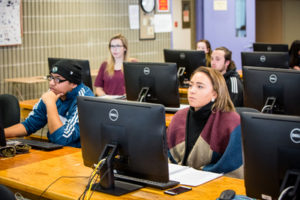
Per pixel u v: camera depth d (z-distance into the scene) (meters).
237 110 2.80
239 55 8.52
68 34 6.25
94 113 2.12
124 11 7.02
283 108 3.06
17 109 3.39
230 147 2.41
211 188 2.10
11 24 5.53
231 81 4.19
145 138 1.96
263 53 4.74
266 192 1.75
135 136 1.98
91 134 2.16
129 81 3.74
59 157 2.70
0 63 5.50
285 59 4.64
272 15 9.92
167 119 3.57
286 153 1.67
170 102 3.60
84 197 2.01
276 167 1.70
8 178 2.31
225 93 2.50
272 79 3.07
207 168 2.48
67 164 2.54
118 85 4.85
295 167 1.66
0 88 5.53
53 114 2.98
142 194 2.04
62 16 6.14
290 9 9.73
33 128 3.20
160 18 7.61
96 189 2.09
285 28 9.78
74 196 2.04
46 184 2.21
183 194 2.02
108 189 2.07
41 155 2.77
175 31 8.15
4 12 5.45
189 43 8.48
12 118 3.35
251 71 3.19
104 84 4.97
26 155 2.77
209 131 2.51
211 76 2.49
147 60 7.51
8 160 2.67
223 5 8.30
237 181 2.20
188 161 2.55
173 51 4.64
